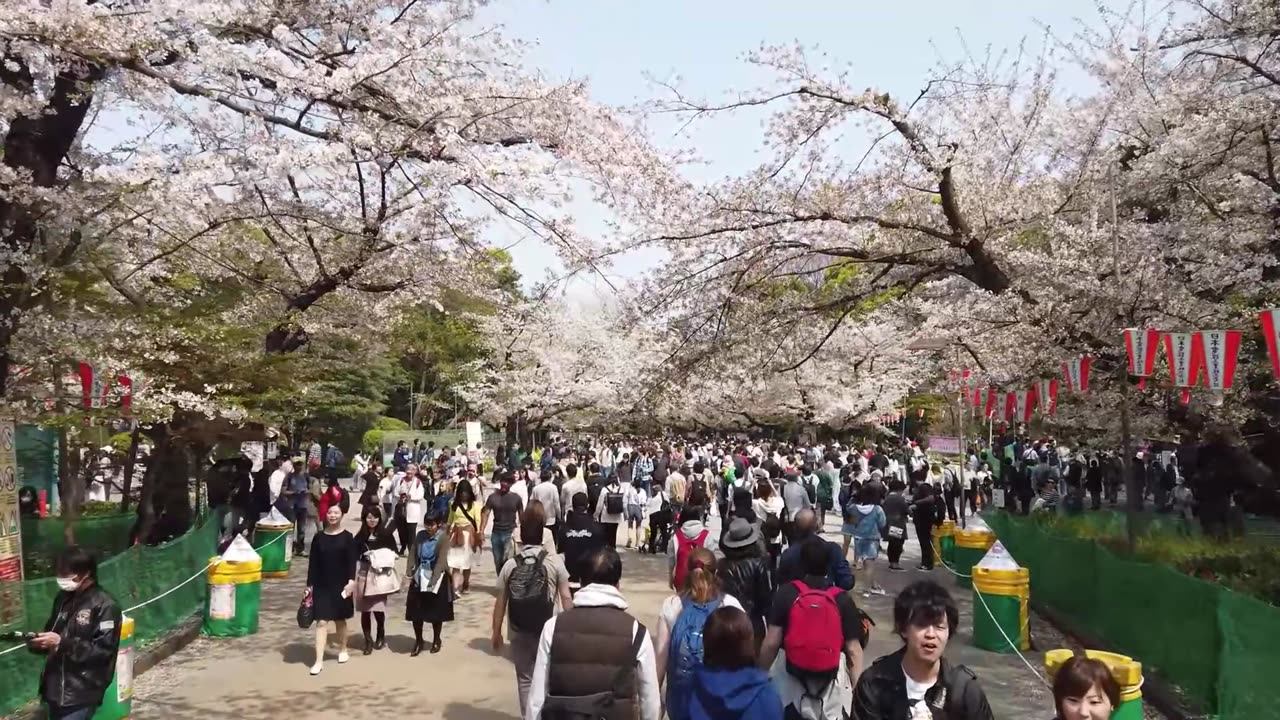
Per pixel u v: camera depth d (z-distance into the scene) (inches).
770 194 543.5
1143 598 338.0
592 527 397.4
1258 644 241.4
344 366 781.9
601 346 1780.3
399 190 478.6
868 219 520.7
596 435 2402.8
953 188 540.7
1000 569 423.2
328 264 589.9
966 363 830.5
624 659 186.7
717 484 901.2
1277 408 546.3
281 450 1155.3
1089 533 621.6
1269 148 484.1
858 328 1042.7
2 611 298.2
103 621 237.1
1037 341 588.4
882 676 144.9
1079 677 135.5
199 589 481.4
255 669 382.9
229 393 581.6
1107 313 534.6
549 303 601.6
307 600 379.2
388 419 1807.3
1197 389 501.7
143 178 398.6
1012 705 332.8
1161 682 317.4
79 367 457.4
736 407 1605.6
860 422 1663.4
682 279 547.5
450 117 415.2
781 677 215.6
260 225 558.6
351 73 383.9
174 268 595.5
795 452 1320.1
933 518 686.5
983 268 539.5
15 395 460.8
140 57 358.3
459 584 546.6
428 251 511.8
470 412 1999.3
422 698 340.5
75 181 445.7
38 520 585.9
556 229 429.7
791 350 595.2
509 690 352.2
